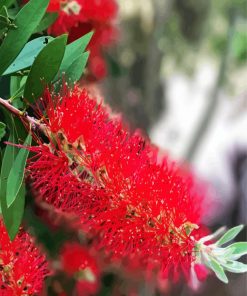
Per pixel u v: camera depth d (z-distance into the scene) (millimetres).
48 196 387
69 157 375
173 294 910
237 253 368
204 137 1496
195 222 378
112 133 380
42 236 582
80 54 394
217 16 1455
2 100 379
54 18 430
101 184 374
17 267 379
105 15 521
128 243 378
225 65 1478
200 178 388
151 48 1234
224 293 1100
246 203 1103
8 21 385
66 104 377
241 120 1500
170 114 1484
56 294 615
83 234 593
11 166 378
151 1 1233
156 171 377
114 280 665
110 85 1089
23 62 396
